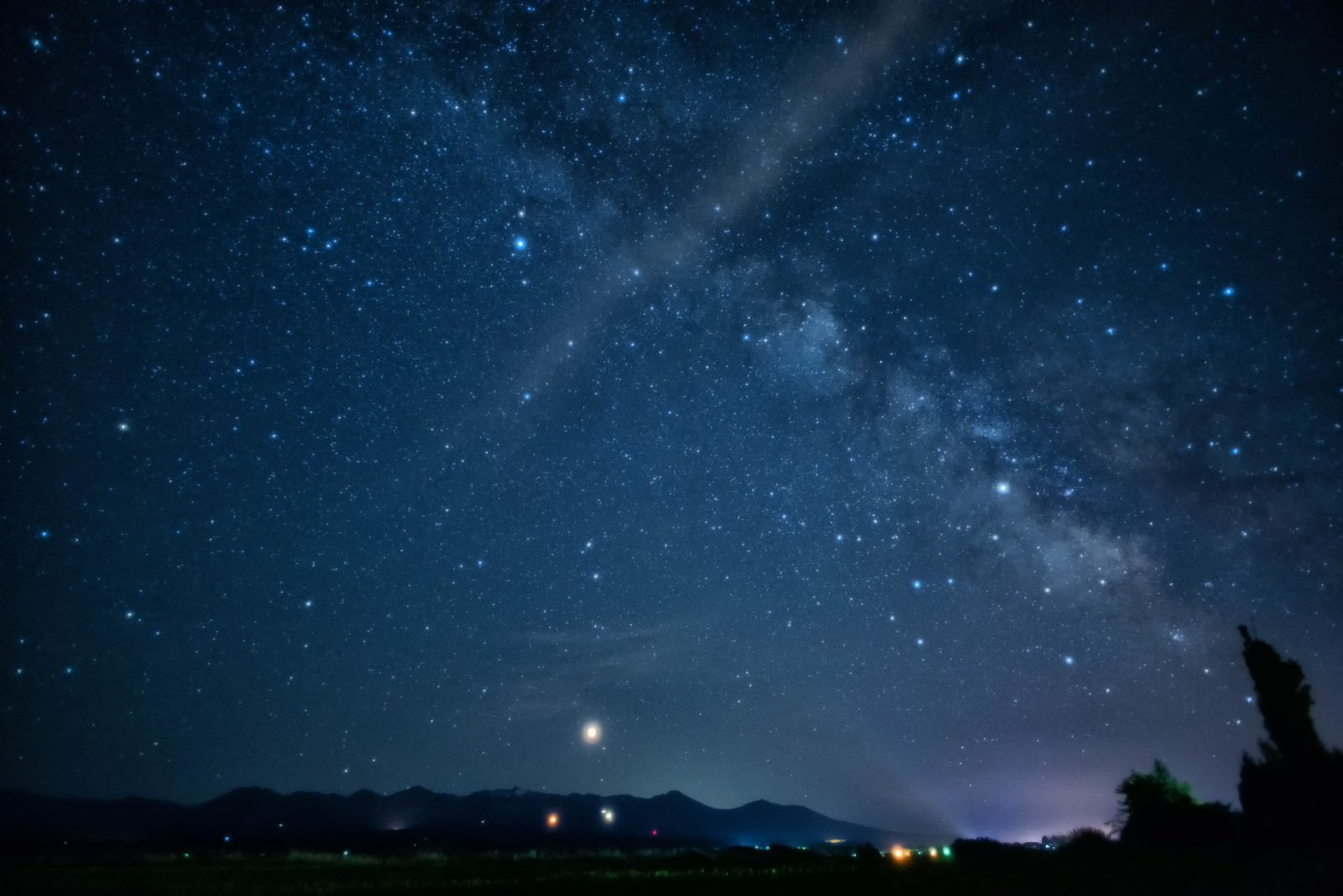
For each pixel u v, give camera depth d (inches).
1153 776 536.4
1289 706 481.7
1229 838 470.6
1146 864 405.7
